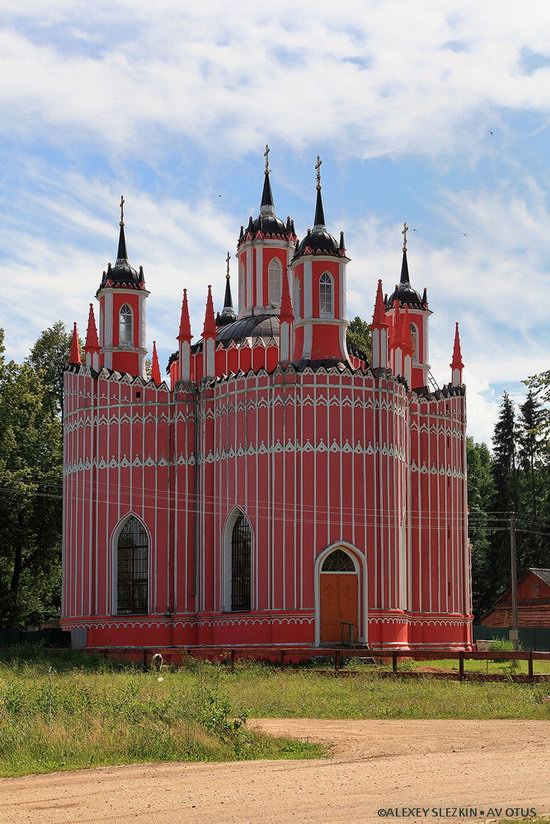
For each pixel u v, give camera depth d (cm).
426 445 6378
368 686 4106
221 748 2639
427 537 6281
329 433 5784
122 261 6669
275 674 4703
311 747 2689
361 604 5750
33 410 7594
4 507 7069
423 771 2334
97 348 6334
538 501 10175
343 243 6078
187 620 6019
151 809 2038
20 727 2795
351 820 1914
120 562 6141
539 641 7988
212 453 6078
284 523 5728
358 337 9494
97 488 6166
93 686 3884
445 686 4097
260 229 6700
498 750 2616
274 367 6034
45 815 2014
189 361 6266
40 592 8400
